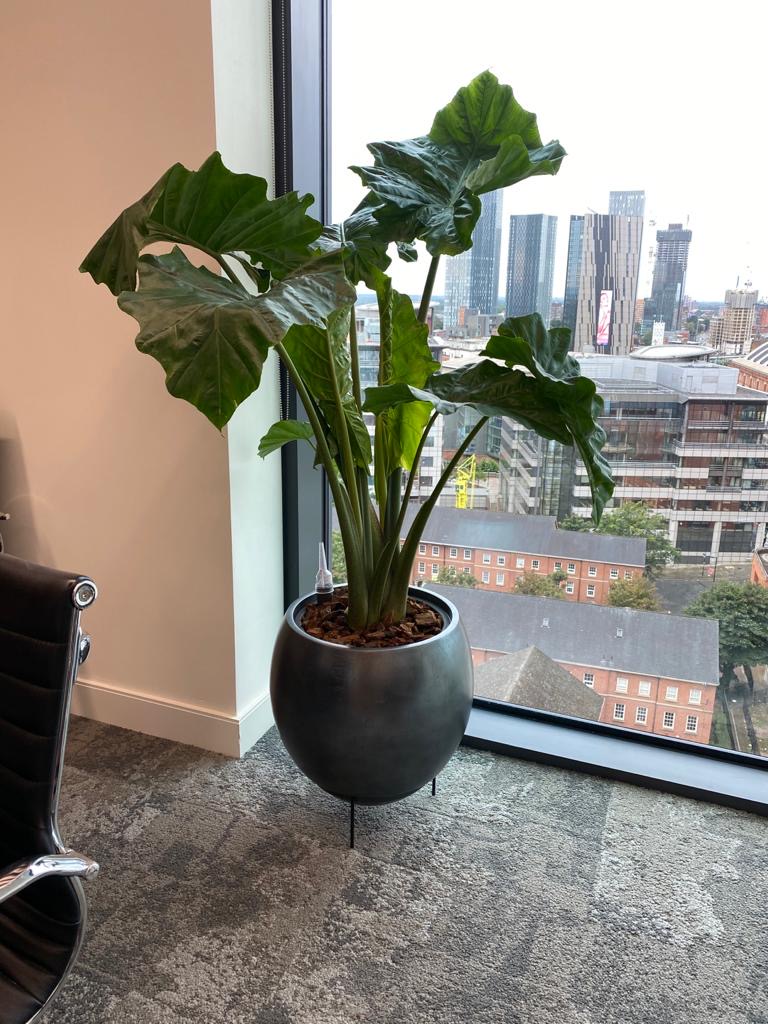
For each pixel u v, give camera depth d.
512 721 2.37
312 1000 1.50
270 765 2.24
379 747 1.70
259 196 1.38
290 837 1.94
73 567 2.35
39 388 2.23
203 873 1.82
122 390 2.11
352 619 1.82
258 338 1.17
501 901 1.75
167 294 1.24
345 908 1.72
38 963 1.05
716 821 2.02
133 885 1.78
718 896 1.77
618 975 1.56
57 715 1.02
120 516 2.23
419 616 1.91
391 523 1.86
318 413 1.88
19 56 1.97
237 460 2.08
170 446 2.10
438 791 2.13
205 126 1.83
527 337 1.65
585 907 1.73
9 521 2.40
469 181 1.63
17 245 2.12
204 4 1.75
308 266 1.39
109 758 2.26
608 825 2.00
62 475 2.28
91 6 1.86
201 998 1.50
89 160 1.97
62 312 2.12
